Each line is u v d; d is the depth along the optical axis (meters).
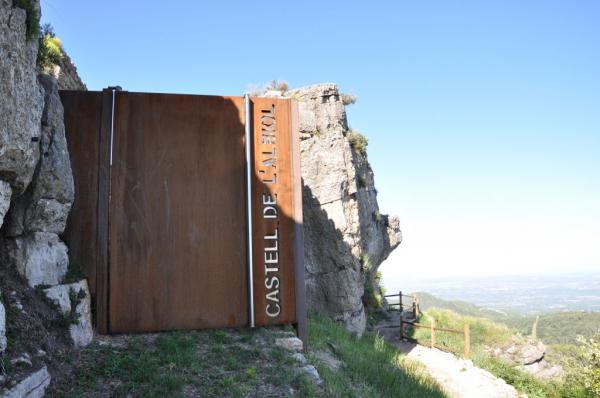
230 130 9.57
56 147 7.19
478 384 13.29
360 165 19.84
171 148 9.20
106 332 8.29
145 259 8.76
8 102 5.36
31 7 5.84
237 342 8.45
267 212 9.52
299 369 7.54
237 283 9.17
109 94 9.04
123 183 8.88
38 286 6.78
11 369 5.07
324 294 15.73
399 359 13.78
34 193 6.76
